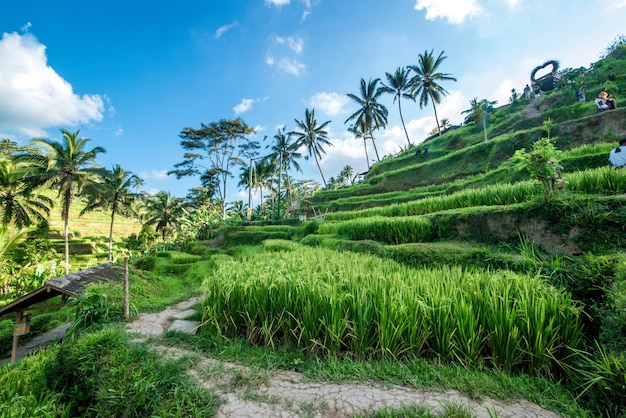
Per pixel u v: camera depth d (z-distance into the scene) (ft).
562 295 10.67
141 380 9.53
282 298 13.21
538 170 17.17
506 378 8.95
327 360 10.89
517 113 80.89
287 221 73.36
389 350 10.53
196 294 25.08
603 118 46.83
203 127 135.95
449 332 10.49
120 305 19.80
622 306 8.71
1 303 55.67
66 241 69.00
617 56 80.94
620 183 17.66
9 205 67.41
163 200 107.65
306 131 131.34
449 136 97.55
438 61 109.19
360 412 7.59
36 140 63.00
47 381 13.12
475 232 21.03
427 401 7.87
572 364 9.68
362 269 15.37
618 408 7.39
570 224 15.66
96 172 70.64
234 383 9.41
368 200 67.46
